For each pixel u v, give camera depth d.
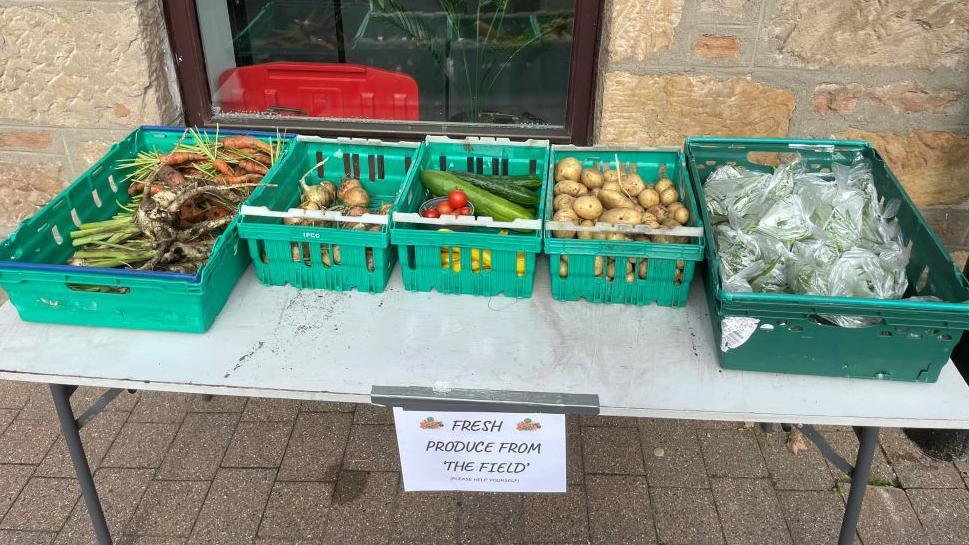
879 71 2.55
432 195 2.24
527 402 1.70
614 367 1.80
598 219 2.05
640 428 3.02
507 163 2.37
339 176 2.43
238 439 2.95
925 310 1.60
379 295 2.05
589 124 2.86
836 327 1.67
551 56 2.77
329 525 2.63
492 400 1.70
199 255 1.99
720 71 2.59
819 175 2.21
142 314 1.88
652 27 2.52
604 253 1.89
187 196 2.02
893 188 2.07
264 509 2.68
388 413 3.08
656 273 1.93
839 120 2.66
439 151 2.38
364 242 1.93
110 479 2.77
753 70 2.58
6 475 2.77
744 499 2.72
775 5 2.46
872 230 1.98
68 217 2.10
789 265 1.88
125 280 1.79
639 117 2.69
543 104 2.88
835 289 1.80
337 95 2.97
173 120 2.87
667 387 1.74
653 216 2.05
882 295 1.81
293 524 2.63
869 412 1.66
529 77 2.84
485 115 2.95
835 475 2.80
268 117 2.95
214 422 3.02
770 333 1.70
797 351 1.72
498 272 1.99
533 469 1.82
